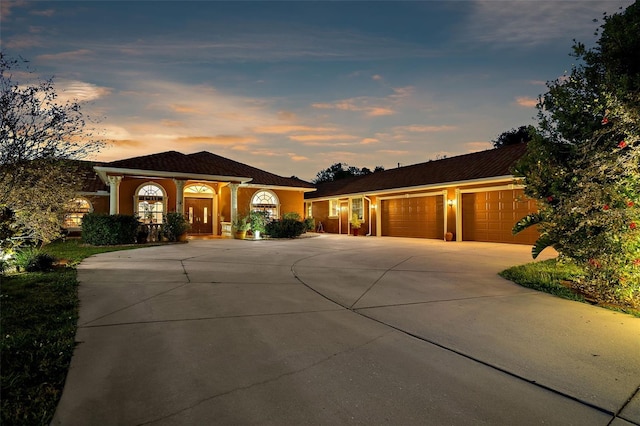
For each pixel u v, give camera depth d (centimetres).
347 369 289
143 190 1814
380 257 997
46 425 208
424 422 215
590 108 574
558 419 221
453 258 973
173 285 596
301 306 483
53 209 907
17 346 317
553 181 594
